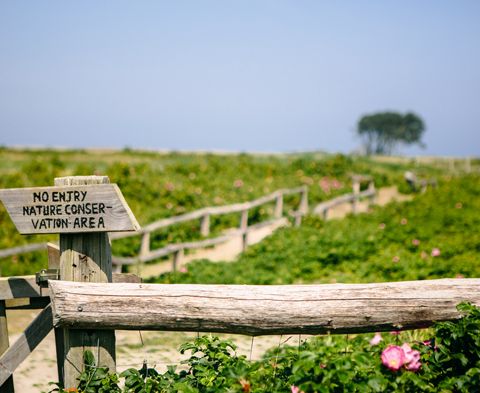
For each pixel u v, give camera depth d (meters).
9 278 3.92
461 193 20.91
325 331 3.45
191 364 3.59
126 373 3.46
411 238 12.27
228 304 3.40
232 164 26.45
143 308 3.41
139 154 37.00
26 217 3.52
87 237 3.55
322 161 27.00
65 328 3.52
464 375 3.21
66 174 22.02
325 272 9.88
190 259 12.57
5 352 3.79
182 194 17.55
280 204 16.00
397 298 3.47
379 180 25.08
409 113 108.12
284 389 3.20
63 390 3.47
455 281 3.60
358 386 2.98
